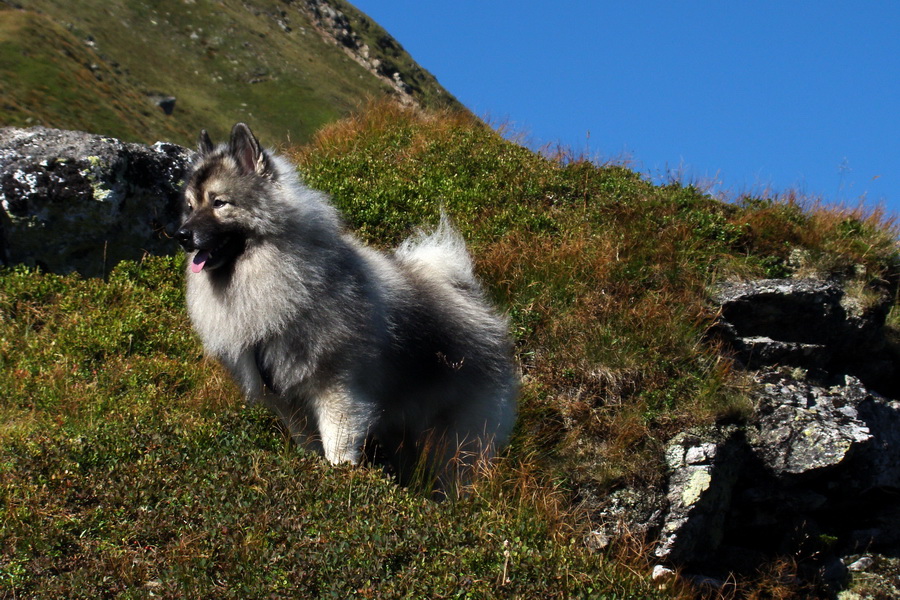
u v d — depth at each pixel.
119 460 4.56
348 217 7.96
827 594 6.42
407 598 3.62
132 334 6.47
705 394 6.55
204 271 4.73
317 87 82.69
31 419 5.33
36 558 3.74
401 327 4.92
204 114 70.69
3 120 45.84
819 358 7.48
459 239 5.91
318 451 4.97
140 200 7.76
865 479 6.84
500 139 10.41
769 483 6.51
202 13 84.25
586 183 9.05
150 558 3.79
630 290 7.28
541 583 3.91
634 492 6.00
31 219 7.27
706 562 6.22
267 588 3.59
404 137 10.29
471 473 5.27
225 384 5.82
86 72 57.94
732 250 8.26
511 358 5.81
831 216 8.98
